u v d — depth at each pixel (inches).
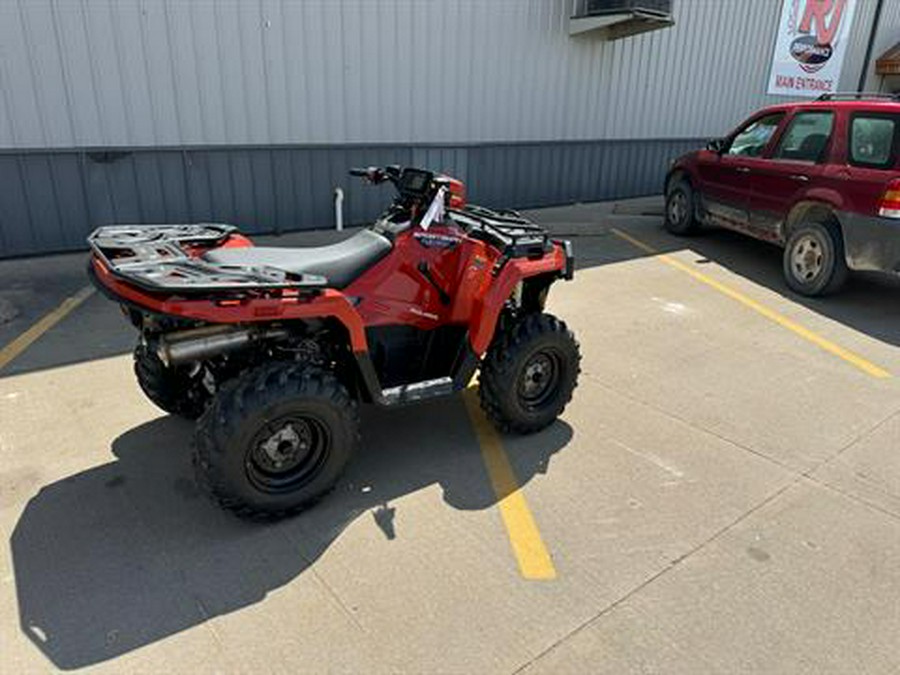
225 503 98.6
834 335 199.6
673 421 143.3
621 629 85.8
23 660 78.1
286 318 94.7
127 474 115.3
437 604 89.0
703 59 447.5
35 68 226.2
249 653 80.1
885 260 208.8
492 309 117.1
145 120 250.5
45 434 126.8
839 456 131.0
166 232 118.3
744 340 193.3
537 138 373.1
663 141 447.8
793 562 99.7
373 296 114.4
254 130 274.1
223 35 255.9
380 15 290.0
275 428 99.1
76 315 188.7
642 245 308.2
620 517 109.5
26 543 97.8
